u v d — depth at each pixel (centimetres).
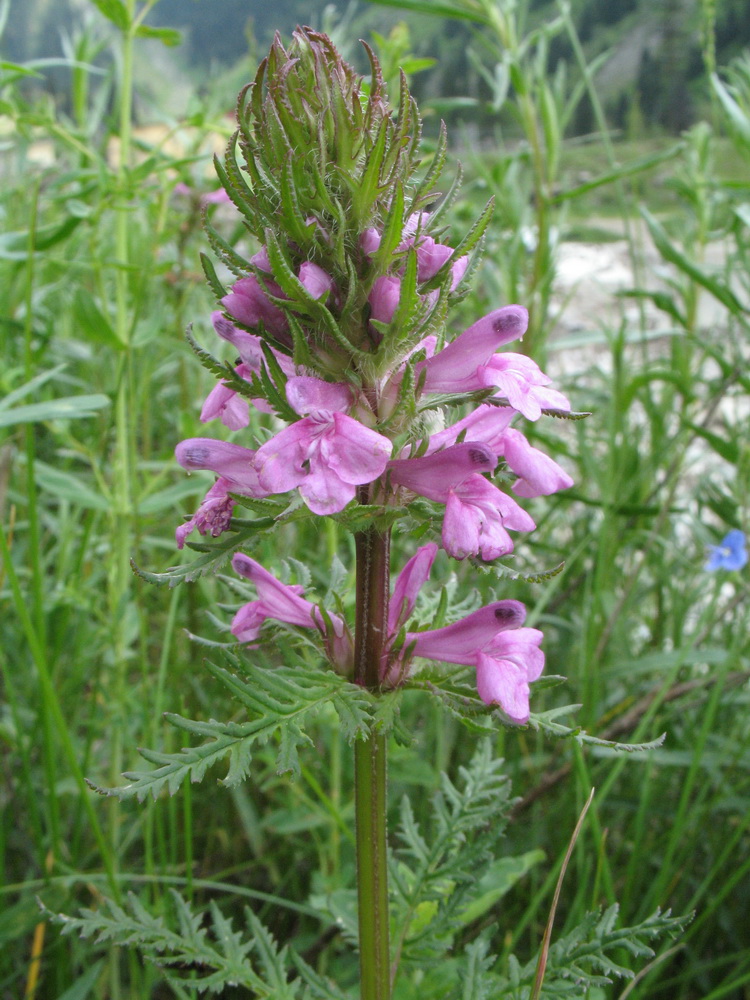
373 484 11
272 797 23
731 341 28
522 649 12
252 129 11
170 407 34
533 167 29
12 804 21
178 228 29
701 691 24
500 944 20
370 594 12
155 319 23
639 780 23
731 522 26
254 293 11
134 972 18
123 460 22
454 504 11
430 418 12
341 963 20
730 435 28
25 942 20
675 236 33
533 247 31
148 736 21
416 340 11
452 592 14
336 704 10
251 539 11
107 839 21
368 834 12
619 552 29
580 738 11
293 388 11
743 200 28
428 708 24
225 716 24
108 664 23
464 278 12
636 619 30
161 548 29
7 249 22
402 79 10
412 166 11
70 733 23
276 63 10
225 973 13
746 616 24
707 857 22
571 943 13
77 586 22
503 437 12
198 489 23
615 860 21
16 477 27
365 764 12
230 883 23
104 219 31
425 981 16
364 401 11
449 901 14
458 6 28
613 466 26
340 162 11
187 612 27
